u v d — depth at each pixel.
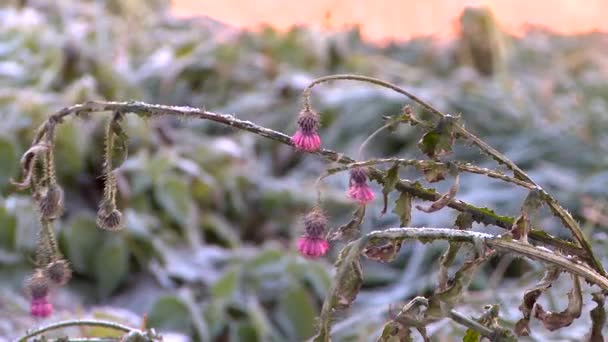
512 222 1.67
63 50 5.55
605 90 6.50
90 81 4.98
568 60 7.43
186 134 5.39
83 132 4.61
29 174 1.57
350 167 1.57
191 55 6.48
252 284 4.13
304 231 1.58
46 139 1.58
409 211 1.64
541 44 7.97
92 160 4.73
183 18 7.98
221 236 4.73
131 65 6.52
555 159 5.20
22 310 3.50
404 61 7.57
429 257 4.32
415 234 1.48
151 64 6.38
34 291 1.68
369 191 1.57
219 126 5.91
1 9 6.73
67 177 4.62
